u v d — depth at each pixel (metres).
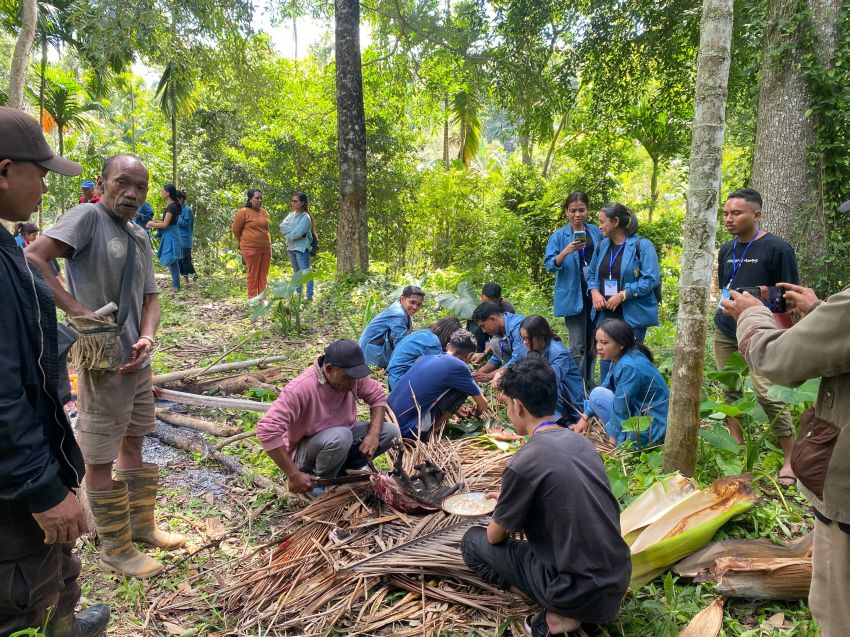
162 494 4.14
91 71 14.73
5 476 1.73
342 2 10.91
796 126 6.46
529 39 11.40
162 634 2.85
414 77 14.21
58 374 1.93
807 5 6.36
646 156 17.44
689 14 9.52
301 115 16.95
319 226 17.56
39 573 1.96
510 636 2.78
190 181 18.06
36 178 1.91
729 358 4.00
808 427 1.96
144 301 3.39
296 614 2.94
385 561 3.08
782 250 4.05
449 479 3.93
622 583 2.52
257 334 7.50
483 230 14.30
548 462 2.55
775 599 2.86
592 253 5.92
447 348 5.18
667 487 3.39
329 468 3.80
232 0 11.20
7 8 13.09
